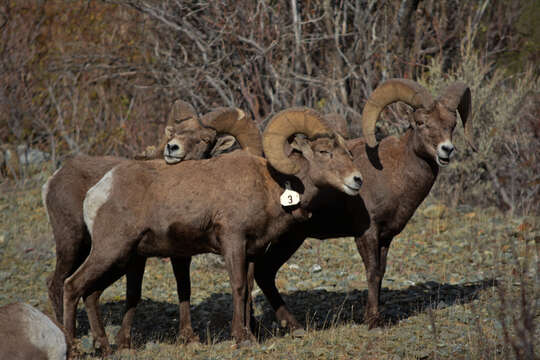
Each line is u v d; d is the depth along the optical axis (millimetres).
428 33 54469
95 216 22781
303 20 54156
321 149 22359
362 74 51812
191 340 24453
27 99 64125
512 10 58906
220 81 51281
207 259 35812
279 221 23266
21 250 39375
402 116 46625
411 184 24375
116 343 24062
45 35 67812
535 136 39844
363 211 24453
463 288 29703
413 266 34031
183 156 24062
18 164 59625
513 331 21906
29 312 17172
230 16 50281
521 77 54969
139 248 23125
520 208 39938
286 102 51781
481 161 44344
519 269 19859
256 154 24875
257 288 32031
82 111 64750
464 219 41969
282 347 22625
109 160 25219
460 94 23812
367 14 52250
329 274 33812
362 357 20922
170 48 57219
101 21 66125
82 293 22422
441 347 21328
